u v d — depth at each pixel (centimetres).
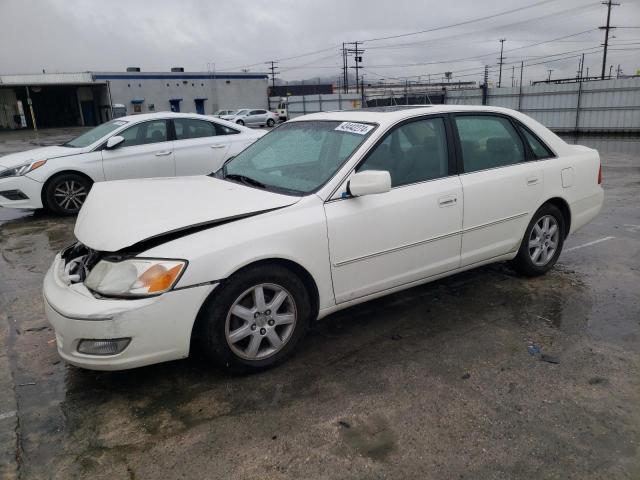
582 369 328
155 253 291
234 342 314
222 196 345
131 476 246
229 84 5834
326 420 282
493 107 439
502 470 243
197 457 257
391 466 247
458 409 289
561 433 268
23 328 405
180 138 838
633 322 392
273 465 250
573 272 500
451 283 477
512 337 371
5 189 748
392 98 4516
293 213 326
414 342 367
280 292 323
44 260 577
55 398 310
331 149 374
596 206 504
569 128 3566
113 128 819
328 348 361
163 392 313
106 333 279
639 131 3275
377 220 352
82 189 791
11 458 259
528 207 441
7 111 4903
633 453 253
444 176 392
